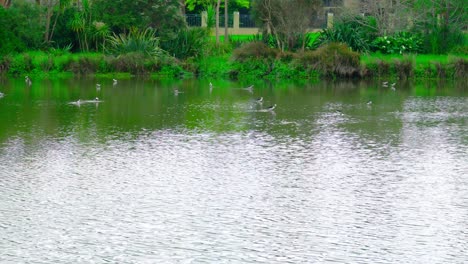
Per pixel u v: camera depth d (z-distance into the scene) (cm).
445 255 1781
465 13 5766
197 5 8131
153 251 1802
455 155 2686
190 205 2111
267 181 2342
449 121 3356
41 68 5228
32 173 2414
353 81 4991
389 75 5131
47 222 1978
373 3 5847
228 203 2128
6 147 2766
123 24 5675
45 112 3525
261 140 2923
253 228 1942
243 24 7625
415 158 2641
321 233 1912
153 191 2234
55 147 2775
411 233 1912
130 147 2784
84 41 5694
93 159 2600
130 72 5331
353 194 2214
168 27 5778
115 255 1780
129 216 2023
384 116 3484
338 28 5584
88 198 2167
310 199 2169
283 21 5416
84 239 1870
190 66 5381
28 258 1762
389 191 2244
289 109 3681
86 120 3322
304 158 2633
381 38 5603
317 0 5447
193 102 3900
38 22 5641
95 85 4641
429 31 5756
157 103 3850
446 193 2225
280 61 5244
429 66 5112
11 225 1956
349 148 2794
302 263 1744
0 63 5178
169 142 2875
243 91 4400
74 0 6362
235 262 1745
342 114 3534
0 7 5522
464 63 5091
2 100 3900
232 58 5347
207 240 1866
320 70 5147
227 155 2667
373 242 1856
